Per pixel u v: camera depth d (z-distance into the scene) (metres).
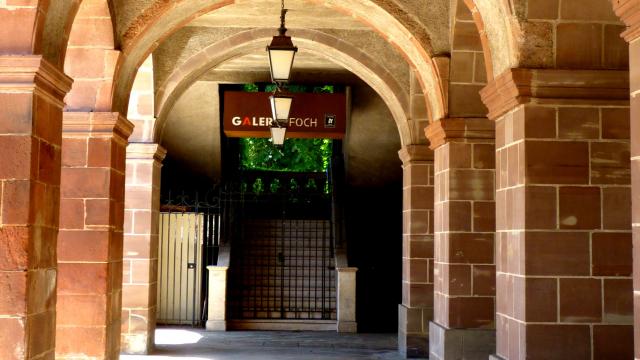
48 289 6.45
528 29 6.74
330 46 12.36
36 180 6.13
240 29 12.41
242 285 17.03
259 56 15.13
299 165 23.05
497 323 7.43
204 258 16.88
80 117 8.73
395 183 19.11
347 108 18.08
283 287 17.23
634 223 4.46
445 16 9.73
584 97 6.71
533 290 6.64
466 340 9.78
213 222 17.55
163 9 8.80
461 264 9.88
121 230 9.40
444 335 9.80
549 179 6.69
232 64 16.06
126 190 12.35
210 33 12.43
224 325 15.64
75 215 8.74
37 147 6.14
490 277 9.88
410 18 9.70
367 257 18.98
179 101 17.47
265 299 17.20
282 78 9.51
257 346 13.45
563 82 6.67
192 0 9.20
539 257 6.66
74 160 8.80
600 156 6.70
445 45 9.79
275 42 9.46
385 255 19.06
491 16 7.15
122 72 9.11
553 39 6.75
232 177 19.73
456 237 9.89
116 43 8.75
